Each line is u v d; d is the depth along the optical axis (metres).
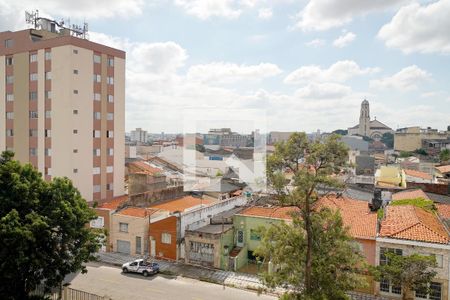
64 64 43.31
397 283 22.50
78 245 20.38
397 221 28.09
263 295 26.14
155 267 30.41
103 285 27.86
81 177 44.59
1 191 18.77
